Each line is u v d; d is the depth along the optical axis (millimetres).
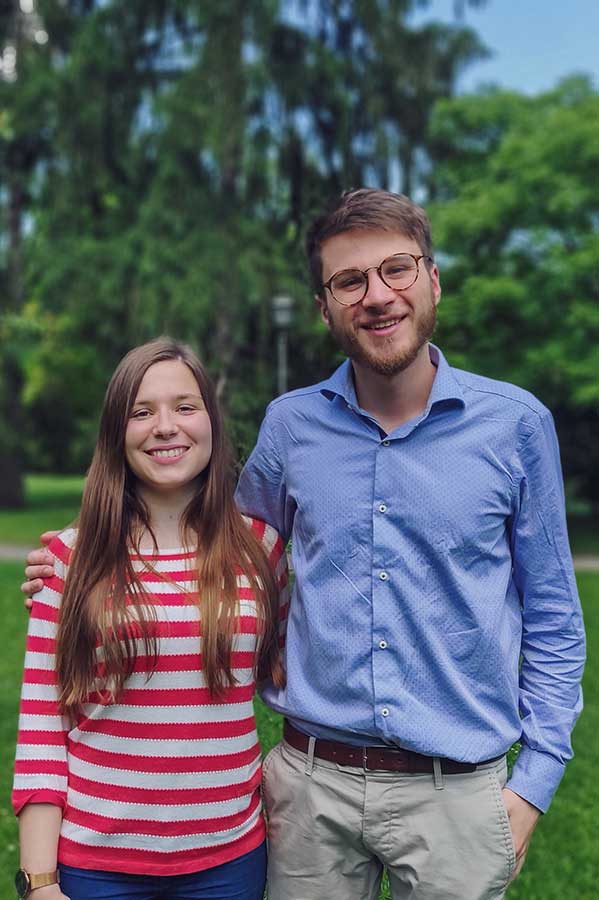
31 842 1811
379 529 1863
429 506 1847
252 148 13242
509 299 14508
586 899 3266
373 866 1987
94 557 1903
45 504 22703
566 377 14805
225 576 1909
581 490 19469
